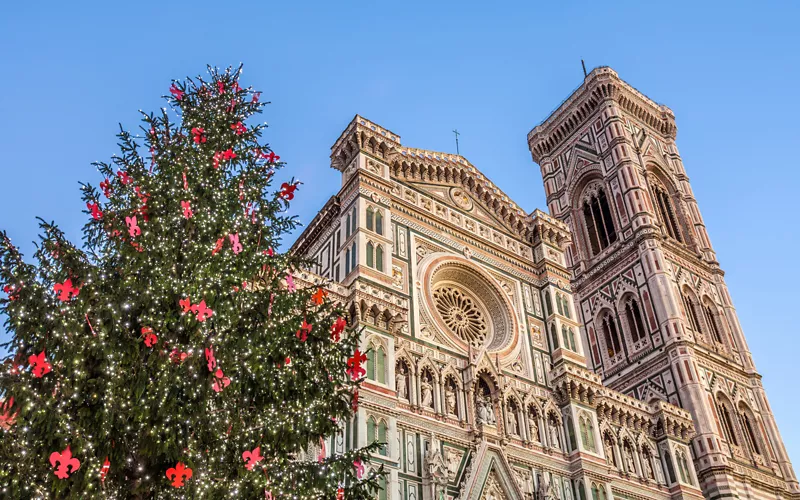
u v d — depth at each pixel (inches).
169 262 1023.0
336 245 1940.2
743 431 2714.1
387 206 1929.1
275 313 1090.1
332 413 1103.0
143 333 938.1
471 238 2134.6
